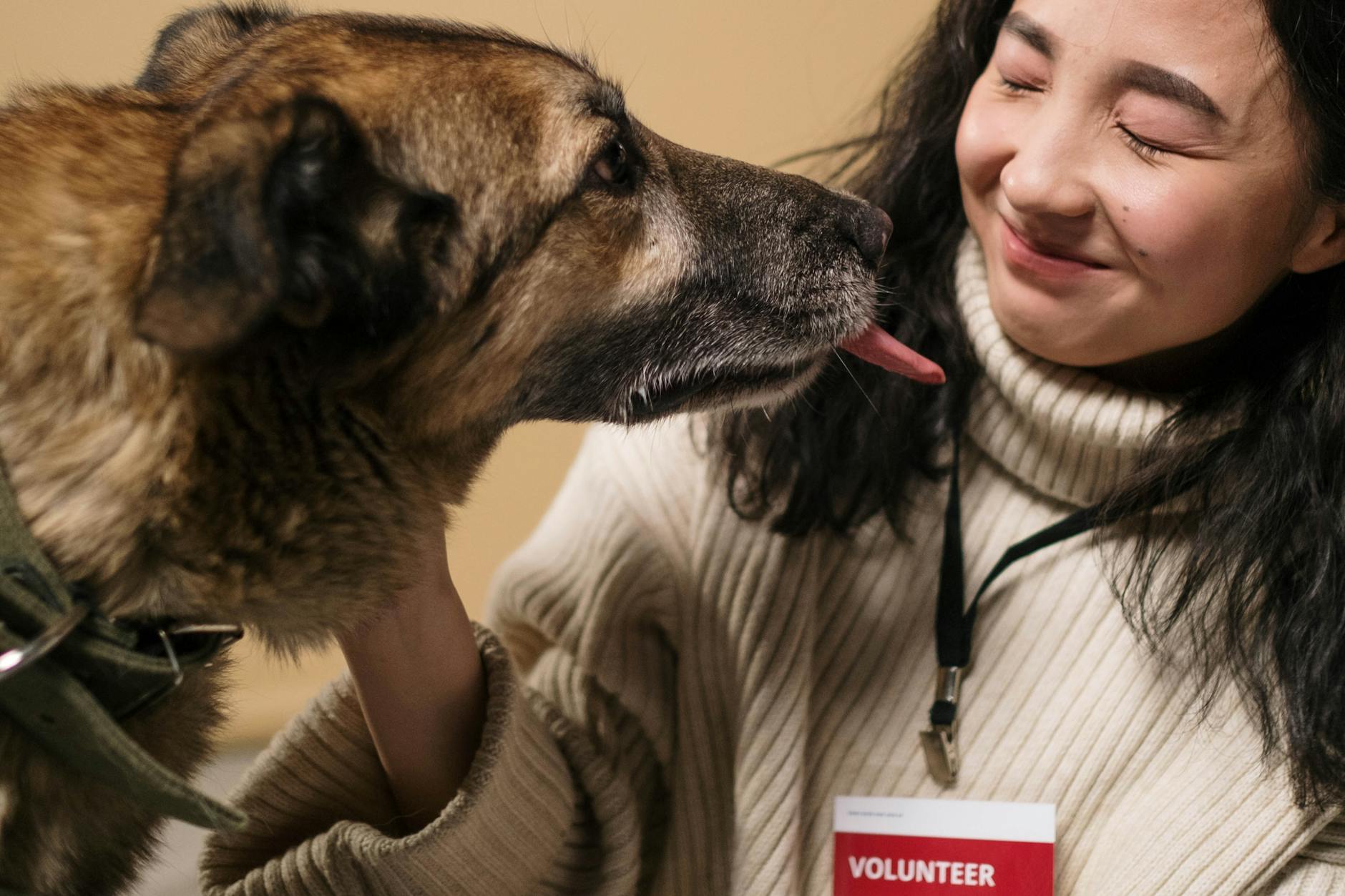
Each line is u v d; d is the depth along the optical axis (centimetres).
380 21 112
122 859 107
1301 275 117
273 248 79
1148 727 120
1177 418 118
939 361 135
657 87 200
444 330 104
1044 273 114
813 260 126
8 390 87
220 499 93
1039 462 127
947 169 137
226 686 117
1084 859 121
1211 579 117
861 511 133
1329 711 107
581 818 137
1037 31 111
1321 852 112
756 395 128
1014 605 129
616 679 137
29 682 84
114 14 189
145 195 93
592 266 112
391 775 126
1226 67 102
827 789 131
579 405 119
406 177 99
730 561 136
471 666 123
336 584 102
